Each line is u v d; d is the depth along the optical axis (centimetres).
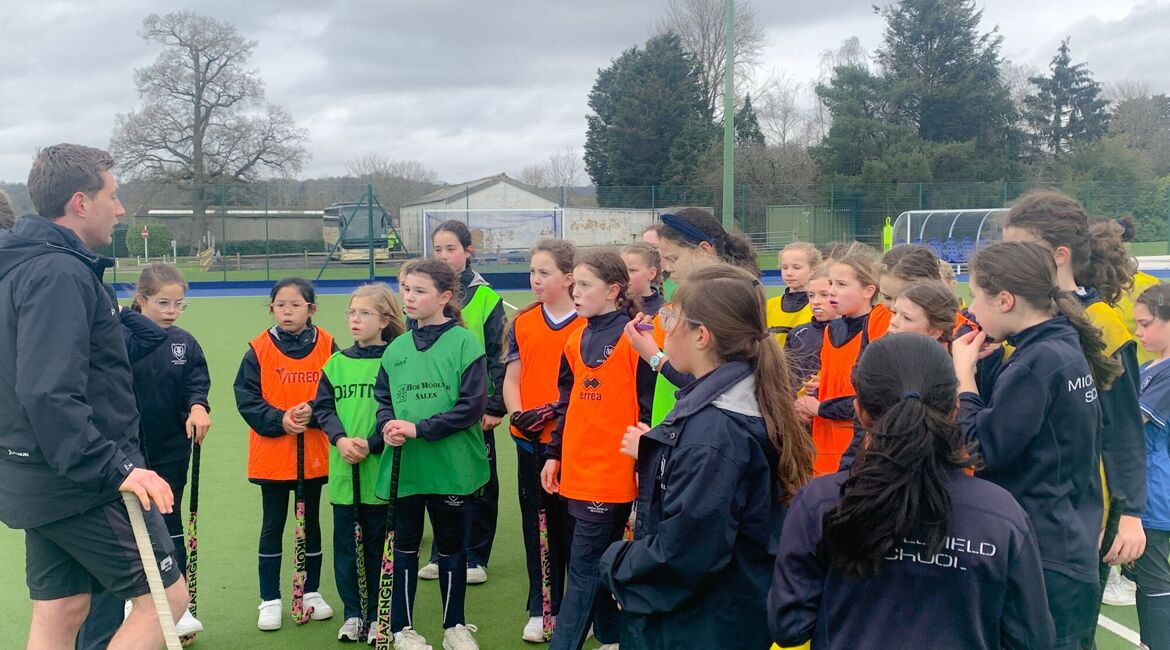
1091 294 321
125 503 296
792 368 427
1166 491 346
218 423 859
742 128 4844
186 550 454
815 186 4197
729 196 1725
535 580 416
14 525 299
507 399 439
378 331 425
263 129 4288
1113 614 431
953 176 4172
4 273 293
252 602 452
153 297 427
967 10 4403
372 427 403
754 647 248
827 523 199
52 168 305
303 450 420
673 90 4712
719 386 249
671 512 244
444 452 389
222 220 2978
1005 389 253
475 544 483
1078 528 256
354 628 403
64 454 284
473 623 425
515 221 3519
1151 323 382
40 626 318
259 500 622
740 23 4634
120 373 319
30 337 284
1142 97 6025
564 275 426
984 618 196
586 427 360
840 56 5541
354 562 404
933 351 203
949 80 4391
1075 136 5200
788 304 537
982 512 197
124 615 367
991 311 265
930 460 192
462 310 490
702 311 254
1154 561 343
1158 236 3350
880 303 414
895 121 4369
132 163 4100
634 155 4738
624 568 256
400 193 5050
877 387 204
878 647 198
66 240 304
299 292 438
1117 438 295
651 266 440
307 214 3681
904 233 2952
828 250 559
